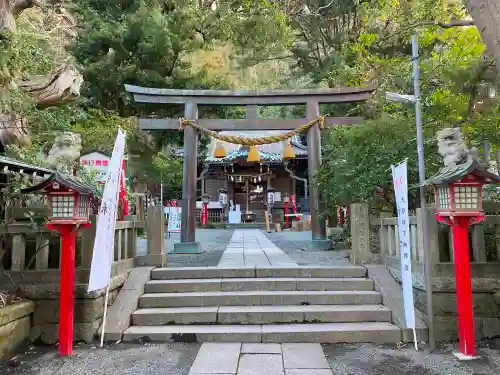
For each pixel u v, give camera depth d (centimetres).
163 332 443
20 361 385
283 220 2433
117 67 1302
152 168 1633
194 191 850
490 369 360
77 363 379
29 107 638
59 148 579
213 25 1368
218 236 1399
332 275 565
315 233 859
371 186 639
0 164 464
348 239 870
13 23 591
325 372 354
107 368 367
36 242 472
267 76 2022
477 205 389
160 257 596
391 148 642
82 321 441
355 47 1190
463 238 397
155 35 1201
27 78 795
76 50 1302
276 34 1303
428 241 441
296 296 510
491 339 446
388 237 583
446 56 948
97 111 1332
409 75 1038
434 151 637
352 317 473
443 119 788
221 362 378
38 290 444
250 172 2539
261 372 354
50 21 1288
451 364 372
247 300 509
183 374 353
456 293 436
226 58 1561
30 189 391
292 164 2506
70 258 405
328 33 1431
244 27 1330
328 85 1388
